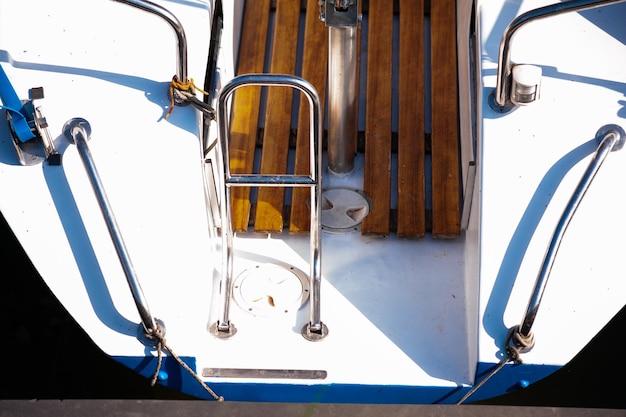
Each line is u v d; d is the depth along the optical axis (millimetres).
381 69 3295
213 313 2678
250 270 2793
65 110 2568
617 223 2484
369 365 2551
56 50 2646
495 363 2420
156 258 2486
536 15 2305
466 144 2928
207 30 2732
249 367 2529
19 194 2494
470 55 2959
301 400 2537
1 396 2855
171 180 2535
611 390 2893
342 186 3070
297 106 3295
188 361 2439
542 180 2527
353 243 2902
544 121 2582
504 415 2389
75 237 2469
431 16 3428
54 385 2898
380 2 3490
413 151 3082
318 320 2596
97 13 2717
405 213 2941
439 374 2537
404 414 2422
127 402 2439
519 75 2445
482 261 2480
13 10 2703
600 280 2449
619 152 2553
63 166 2516
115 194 2514
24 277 3242
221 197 2543
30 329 3082
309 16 3465
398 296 2752
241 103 3240
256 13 3484
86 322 2422
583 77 2639
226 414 2420
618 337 3059
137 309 2357
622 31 2730
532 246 2479
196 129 2568
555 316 2432
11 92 2412
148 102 2588
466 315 2697
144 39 2684
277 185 2508
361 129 3225
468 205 2787
